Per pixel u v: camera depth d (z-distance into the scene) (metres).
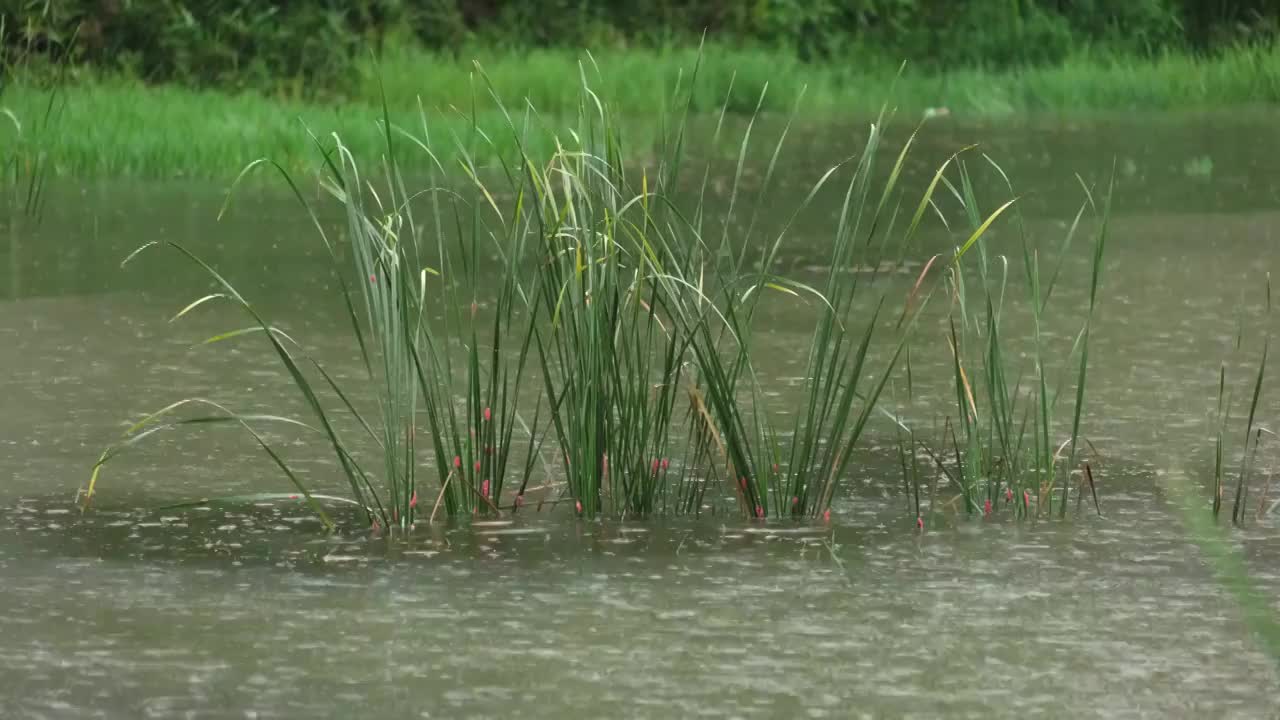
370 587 9.01
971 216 10.44
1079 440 11.75
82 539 9.73
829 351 14.13
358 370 13.46
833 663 8.03
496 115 29.39
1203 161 26.95
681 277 10.31
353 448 11.45
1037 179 25.12
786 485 10.27
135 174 23.64
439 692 7.70
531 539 9.78
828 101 36.47
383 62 35.03
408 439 9.96
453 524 10.05
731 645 8.24
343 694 7.68
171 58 31.00
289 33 31.72
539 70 35.06
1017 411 12.45
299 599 8.83
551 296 10.37
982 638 8.34
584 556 9.51
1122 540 9.79
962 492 10.67
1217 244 19.66
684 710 7.52
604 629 8.43
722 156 27.00
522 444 11.58
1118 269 18.14
